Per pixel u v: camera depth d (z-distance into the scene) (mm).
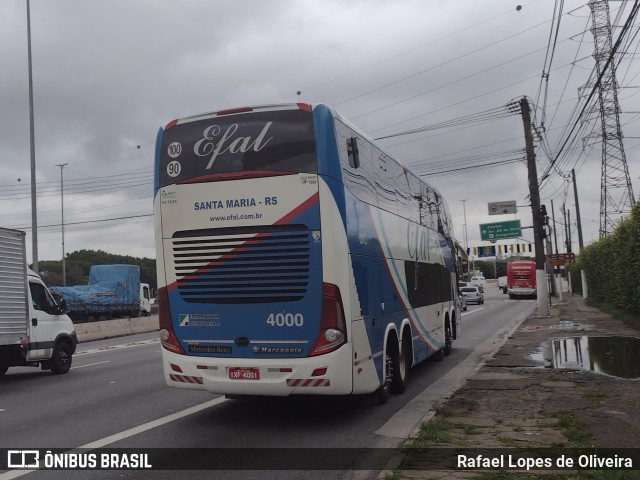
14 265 13414
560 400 9156
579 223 55094
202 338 8188
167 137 8516
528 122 27375
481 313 36125
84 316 39406
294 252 7824
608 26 18016
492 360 14086
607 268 28594
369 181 9250
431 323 13188
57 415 9391
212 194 8164
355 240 8297
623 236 22406
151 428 8266
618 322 22766
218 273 8125
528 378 11320
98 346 23797
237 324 8016
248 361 7926
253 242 7973
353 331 7945
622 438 6887
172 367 8336
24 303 13617
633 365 12648
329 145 7879
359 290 8281
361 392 8133
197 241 8227
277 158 7957
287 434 7762
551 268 51250
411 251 11609
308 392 7727
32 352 13805
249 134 8117
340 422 8383
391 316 9859
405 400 9883
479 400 9391
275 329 7863
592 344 16562
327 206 7762
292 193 7852
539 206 27688
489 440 6961
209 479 6031
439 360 15039
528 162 27812
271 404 9688
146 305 46625
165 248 8414
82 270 87625
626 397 9242
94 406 10062
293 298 7812
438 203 14922
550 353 15039
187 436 7770
